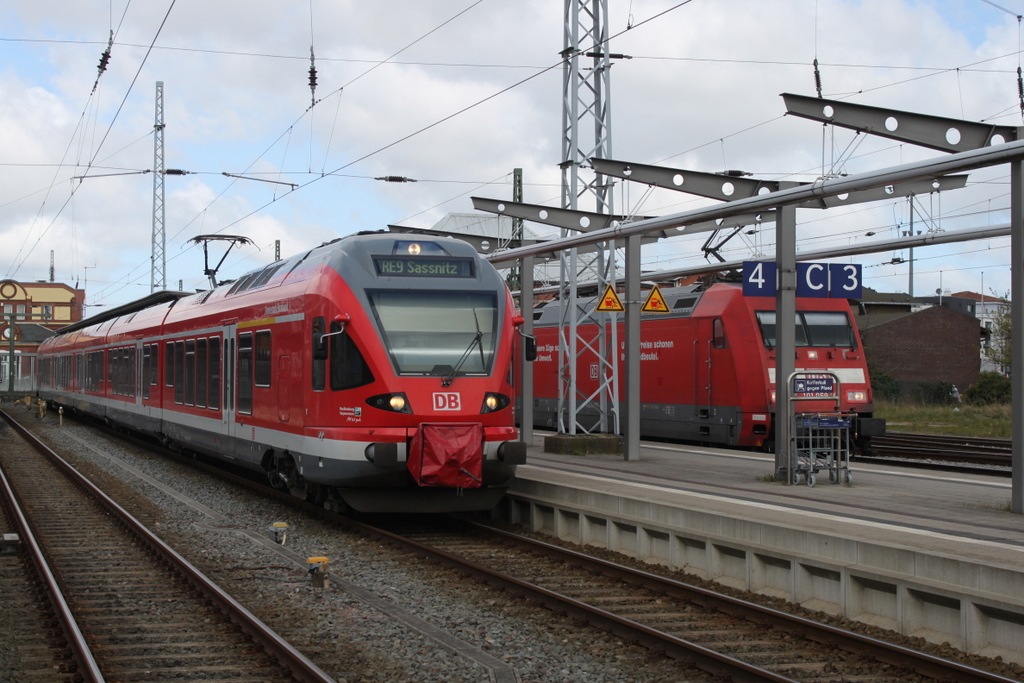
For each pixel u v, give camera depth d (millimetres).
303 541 12344
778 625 8141
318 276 13156
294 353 13570
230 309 16922
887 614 8359
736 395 20438
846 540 8820
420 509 12891
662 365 22750
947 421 35969
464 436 12203
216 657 7383
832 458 14086
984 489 13359
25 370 82625
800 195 13453
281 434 14039
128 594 9445
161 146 42594
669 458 17844
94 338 32312
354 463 12172
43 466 21953
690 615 8656
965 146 11945
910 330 54469
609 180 19188
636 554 11461
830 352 20812
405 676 6969
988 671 7047
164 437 22578
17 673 6926
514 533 13172
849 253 19500
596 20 18859
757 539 9789
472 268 13203
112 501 14891
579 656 7469
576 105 18938
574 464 16625
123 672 6977
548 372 27531
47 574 9547
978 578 7660
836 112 13078
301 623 8391
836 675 7008
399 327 12547
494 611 8812
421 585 9867
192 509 15141
